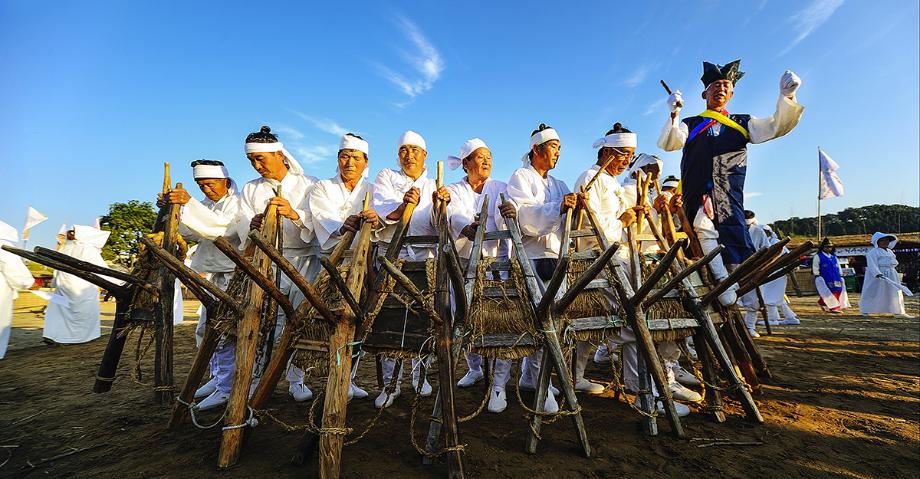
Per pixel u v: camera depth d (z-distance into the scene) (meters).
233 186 5.21
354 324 2.95
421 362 3.00
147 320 3.91
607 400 4.19
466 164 5.18
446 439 2.60
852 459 2.83
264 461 2.89
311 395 4.31
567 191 4.86
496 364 3.95
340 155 4.64
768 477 2.60
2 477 2.70
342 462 2.86
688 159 4.99
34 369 6.00
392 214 3.98
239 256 2.62
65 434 3.40
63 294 8.32
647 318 3.49
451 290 3.77
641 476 2.62
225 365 4.18
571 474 2.66
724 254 4.60
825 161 7.38
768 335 8.01
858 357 5.93
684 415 3.63
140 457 2.96
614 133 4.60
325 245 4.34
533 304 3.16
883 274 10.89
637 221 4.25
